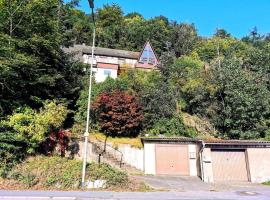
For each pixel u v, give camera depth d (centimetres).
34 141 1952
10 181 1593
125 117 2553
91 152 2369
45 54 2534
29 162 1822
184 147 2495
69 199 1298
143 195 1449
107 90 2933
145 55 4959
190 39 6762
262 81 3253
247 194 1639
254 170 2294
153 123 2780
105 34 6594
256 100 2883
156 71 3778
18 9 2255
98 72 4075
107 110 2586
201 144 2336
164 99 2931
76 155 2333
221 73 3209
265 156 2336
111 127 2512
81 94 2864
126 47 6481
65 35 3170
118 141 2461
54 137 2150
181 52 6216
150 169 2400
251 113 2808
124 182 1673
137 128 2673
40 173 1658
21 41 2186
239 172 2322
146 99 2888
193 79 3359
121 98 2619
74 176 1636
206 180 2192
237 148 2350
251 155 2334
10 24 2228
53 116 2042
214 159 2338
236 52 5806
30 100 2345
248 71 3494
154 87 3120
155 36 6669
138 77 3366
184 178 2288
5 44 2098
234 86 3027
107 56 4909
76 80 3022
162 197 1405
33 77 2323
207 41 6681
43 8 2431
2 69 2006
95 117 2656
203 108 3147
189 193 1581
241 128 2814
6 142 1844
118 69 4238
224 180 2284
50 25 2436
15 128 1877
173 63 4112
